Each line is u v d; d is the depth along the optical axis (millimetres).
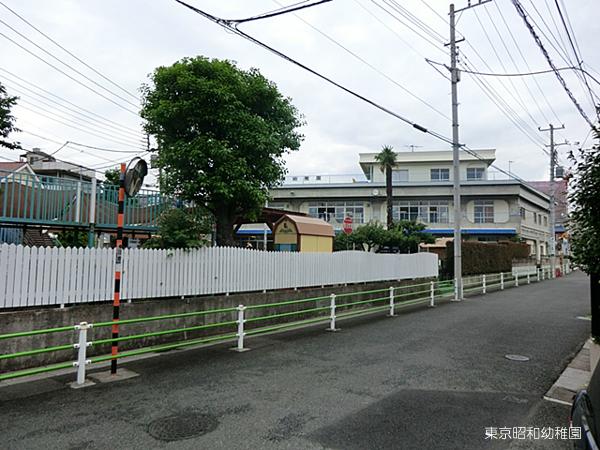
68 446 3949
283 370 6629
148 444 3998
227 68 10234
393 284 16516
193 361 7188
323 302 12727
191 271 9227
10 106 10000
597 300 6047
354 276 14562
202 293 9453
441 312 13789
